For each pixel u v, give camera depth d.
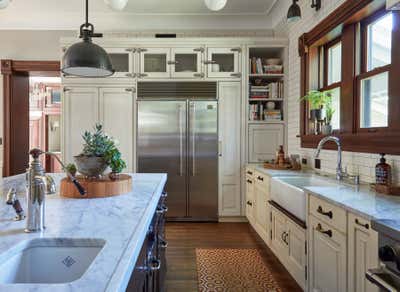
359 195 1.80
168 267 2.72
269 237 2.93
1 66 4.54
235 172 4.13
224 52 4.10
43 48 4.57
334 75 3.12
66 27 4.58
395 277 1.10
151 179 2.45
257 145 4.13
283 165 3.44
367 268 1.36
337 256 1.64
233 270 2.67
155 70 4.13
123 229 1.15
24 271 1.03
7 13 4.41
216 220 4.16
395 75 2.01
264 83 4.38
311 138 3.24
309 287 2.01
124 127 4.10
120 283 0.73
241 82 4.11
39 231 1.12
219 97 4.11
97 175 1.90
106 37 4.48
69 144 4.07
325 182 2.47
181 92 4.09
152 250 1.61
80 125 4.08
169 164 4.10
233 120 4.12
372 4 2.22
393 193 1.81
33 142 7.64
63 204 1.57
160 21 4.62
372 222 1.24
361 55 2.53
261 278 2.53
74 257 1.05
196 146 4.11
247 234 3.66
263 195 3.17
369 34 2.47
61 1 4.05
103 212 1.41
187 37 4.52
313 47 3.32
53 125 7.80
